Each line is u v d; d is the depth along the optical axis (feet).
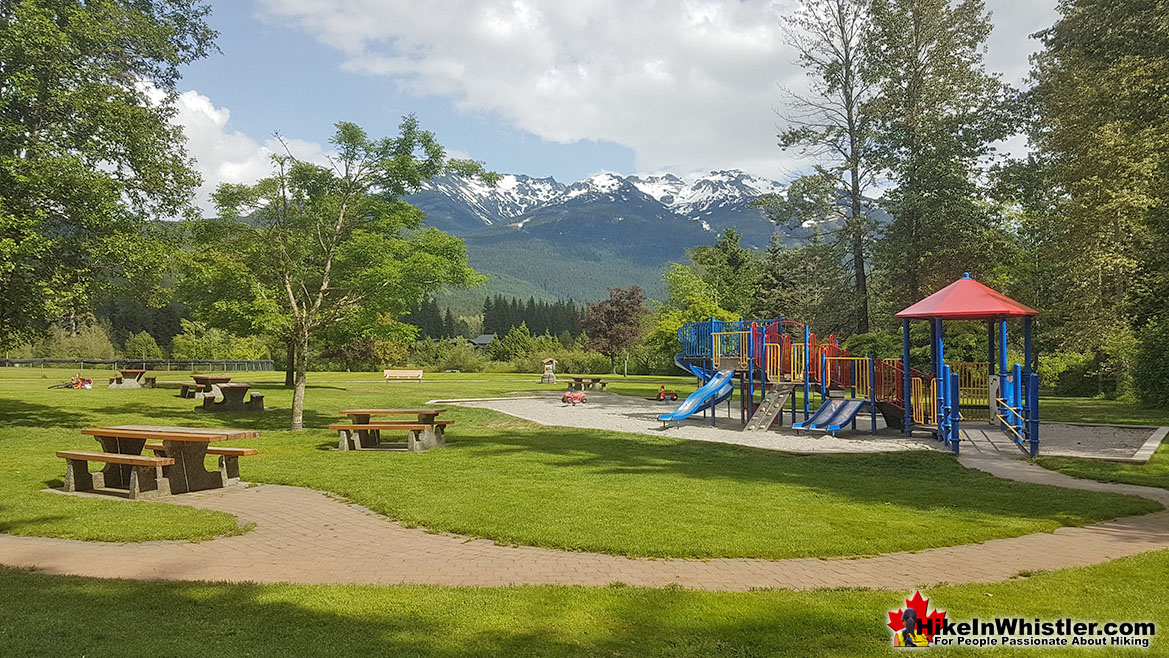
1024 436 48.32
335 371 190.60
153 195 60.44
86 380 100.37
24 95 49.11
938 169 94.94
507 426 62.44
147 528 24.64
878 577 19.84
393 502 29.48
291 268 60.23
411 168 60.49
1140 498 31.83
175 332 293.02
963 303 55.21
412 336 63.16
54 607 16.10
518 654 13.69
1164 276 82.17
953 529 25.55
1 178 49.11
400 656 13.51
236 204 59.93
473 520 26.17
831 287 111.55
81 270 53.52
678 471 39.32
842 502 30.71
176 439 31.96
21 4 51.29
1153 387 74.13
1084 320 86.28
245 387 73.77
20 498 29.81
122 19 58.54
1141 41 77.92
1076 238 85.15
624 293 213.46
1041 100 95.20
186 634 14.48
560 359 206.28
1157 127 76.33
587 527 25.17
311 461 41.60
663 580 19.47
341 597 17.20
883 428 61.62
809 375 65.51
